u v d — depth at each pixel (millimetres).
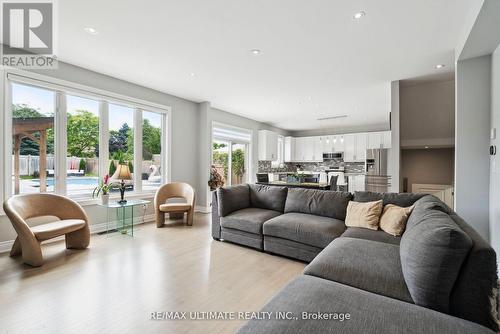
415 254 1282
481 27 2082
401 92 4254
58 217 3018
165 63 3365
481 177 2680
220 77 3885
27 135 3166
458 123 2768
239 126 6750
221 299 1957
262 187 3766
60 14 2266
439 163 5965
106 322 1653
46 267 2480
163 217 4215
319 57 3125
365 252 1768
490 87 2607
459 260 1132
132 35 2633
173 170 4977
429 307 1186
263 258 2828
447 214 1713
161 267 2527
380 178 6184
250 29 2494
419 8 2113
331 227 2639
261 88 4426
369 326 999
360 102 5324
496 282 1100
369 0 2021
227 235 3318
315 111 6207
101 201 3641
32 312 1745
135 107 4316
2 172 2869
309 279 1434
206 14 2250
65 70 3367
